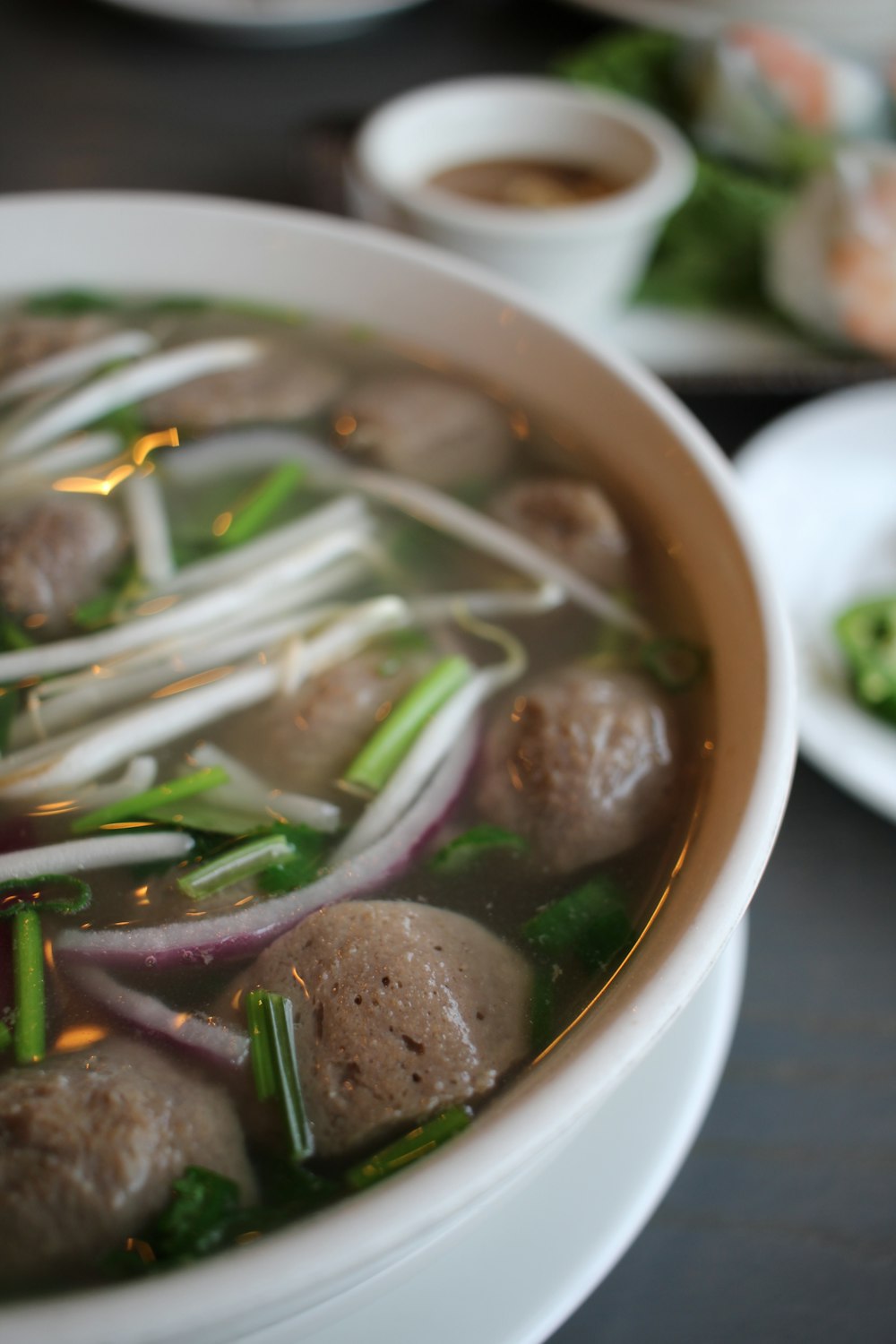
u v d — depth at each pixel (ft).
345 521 1.13
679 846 0.97
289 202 1.70
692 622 1.03
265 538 1.12
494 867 0.97
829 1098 1.05
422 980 0.89
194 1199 0.84
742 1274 0.98
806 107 1.87
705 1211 1.00
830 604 1.40
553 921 0.94
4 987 0.90
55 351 1.19
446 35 2.23
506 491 1.15
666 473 1.08
